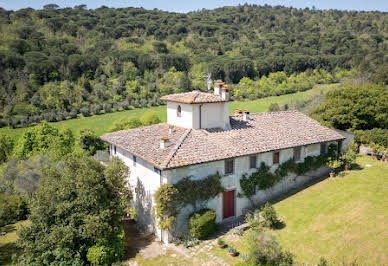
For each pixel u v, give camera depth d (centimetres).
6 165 3659
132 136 2380
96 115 7781
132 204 2286
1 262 1767
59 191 1653
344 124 3588
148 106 8650
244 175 2077
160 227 1720
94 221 1584
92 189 1650
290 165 2333
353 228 1702
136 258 1645
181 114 2339
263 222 1855
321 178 2548
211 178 1894
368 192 2148
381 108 3372
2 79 8669
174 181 1755
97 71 10181
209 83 2622
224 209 2028
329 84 9600
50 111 7575
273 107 6431
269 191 2253
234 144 2091
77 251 1588
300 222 1855
